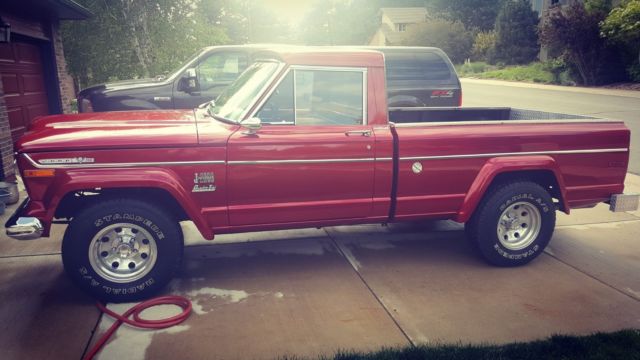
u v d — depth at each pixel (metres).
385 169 4.54
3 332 3.66
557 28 26.88
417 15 76.56
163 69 16.36
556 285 4.53
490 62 43.50
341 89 4.50
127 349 3.46
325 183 4.45
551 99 20.61
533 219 4.90
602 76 26.44
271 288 4.41
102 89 8.24
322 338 3.63
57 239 5.48
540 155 4.85
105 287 4.04
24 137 4.00
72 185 3.88
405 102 9.25
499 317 3.96
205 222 4.25
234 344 3.54
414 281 4.58
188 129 4.22
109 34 15.56
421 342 3.59
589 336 3.63
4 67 8.67
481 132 4.70
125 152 4.00
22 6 8.88
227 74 8.48
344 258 5.11
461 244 5.55
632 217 6.46
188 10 16.77
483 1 62.69
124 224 4.02
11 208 6.34
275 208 4.39
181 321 3.81
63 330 3.71
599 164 5.02
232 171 4.22
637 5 23.80
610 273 4.79
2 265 4.81
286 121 4.42
